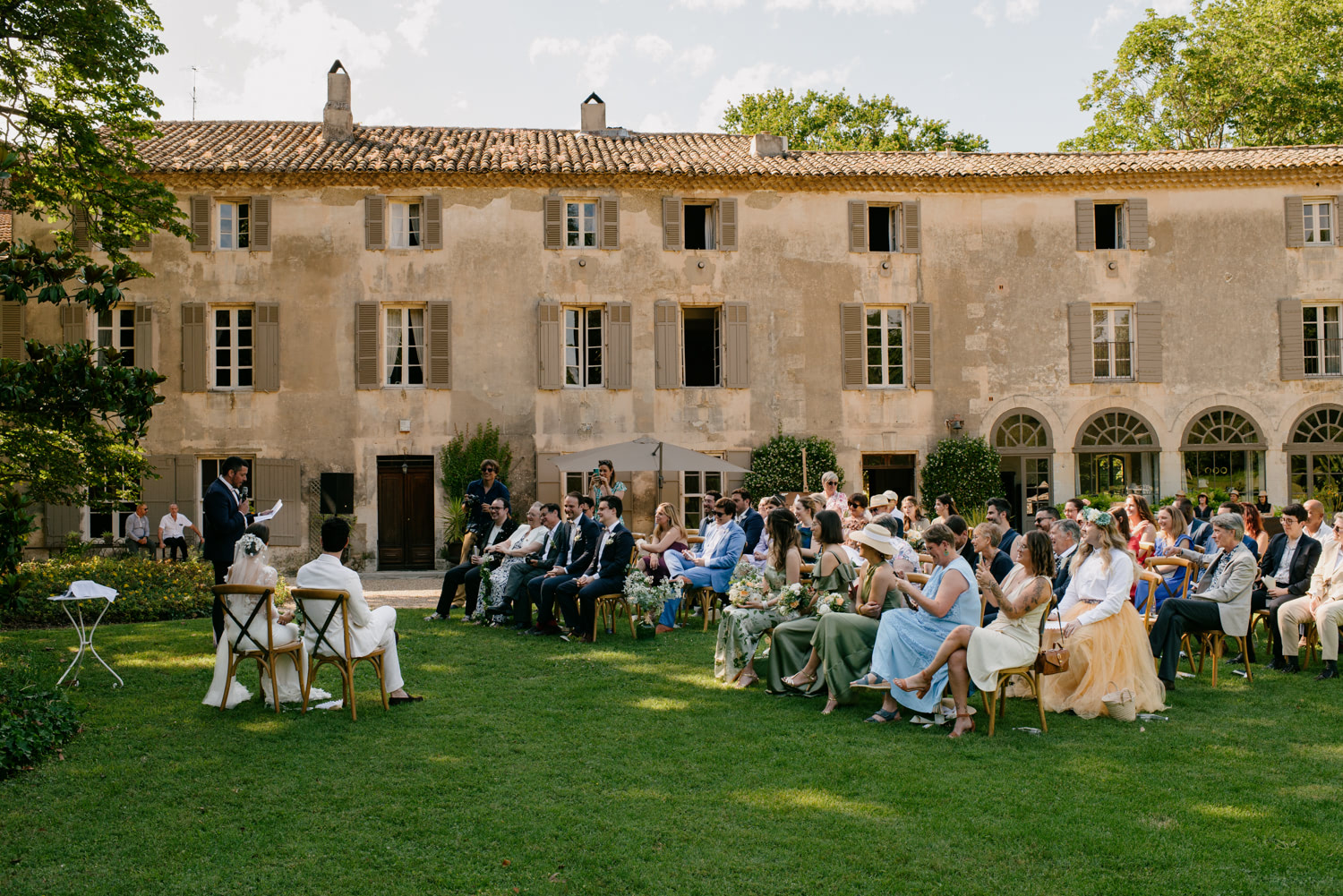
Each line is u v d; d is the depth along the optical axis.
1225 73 30.19
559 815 5.25
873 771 5.95
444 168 20.91
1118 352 22.33
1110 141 33.03
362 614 7.38
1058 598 9.00
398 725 7.02
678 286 21.62
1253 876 4.47
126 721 7.11
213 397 20.67
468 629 11.30
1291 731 6.81
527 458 21.23
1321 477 21.98
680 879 4.48
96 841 4.91
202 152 21.14
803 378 21.75
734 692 8.09
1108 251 22.06
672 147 23.45
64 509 19.88
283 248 20.86
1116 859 4.66
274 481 20.67
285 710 7.44
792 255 21.84
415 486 21.30
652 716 7.28
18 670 8.47
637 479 21.38
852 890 4.38
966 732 6.84
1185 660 9.55
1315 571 9.01
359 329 20.92
